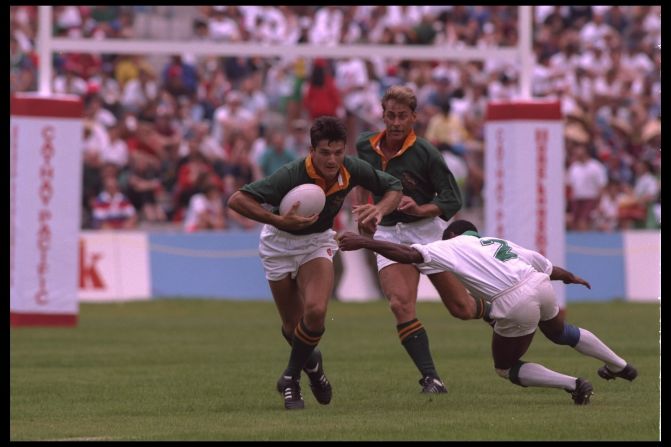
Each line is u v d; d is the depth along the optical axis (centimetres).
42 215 5747
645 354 4341
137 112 8269
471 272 2973
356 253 7650
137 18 8775
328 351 4575
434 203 3400
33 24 8456
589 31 9812
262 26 9138
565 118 8794
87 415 2967
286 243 2955
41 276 5750
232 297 7525
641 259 7906
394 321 6069
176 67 8569
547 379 3012
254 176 8206
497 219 6209
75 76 8394
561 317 3094
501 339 3027
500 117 6175
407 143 3397
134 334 5334
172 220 7962
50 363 4194
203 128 8138
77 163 5794
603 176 8812
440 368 3947
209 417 2902
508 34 9556
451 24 9369
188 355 4459
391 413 2925
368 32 9331
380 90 9094
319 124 2812
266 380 3681
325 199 2902
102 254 7325
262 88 8819
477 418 2812
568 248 7806
